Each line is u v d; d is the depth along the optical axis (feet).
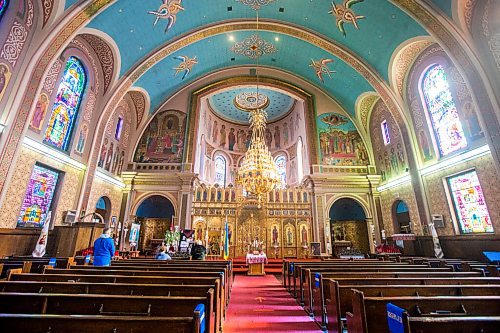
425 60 43.65
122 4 38.70
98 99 46.32
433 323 7.30
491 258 28.96
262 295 27.22
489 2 31.55
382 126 58.08
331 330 14.82
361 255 51.29
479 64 31.73
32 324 7.09
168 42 50.85
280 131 86.58
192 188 57.36
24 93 30.07
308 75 65.46
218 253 54.34
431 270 20.99
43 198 35.14
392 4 38.27
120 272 17.53
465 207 36.81
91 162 44.01
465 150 36.14
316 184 59.41
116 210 53.42
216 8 49.39
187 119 62.95
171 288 11.96
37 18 31.65
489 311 9.97
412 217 47.26
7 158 28.45
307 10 48.52
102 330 7.09
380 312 9.88
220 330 15.21
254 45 61.05
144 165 58.70
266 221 57.26
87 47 43.06
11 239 29.43
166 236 51.24
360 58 50.57
